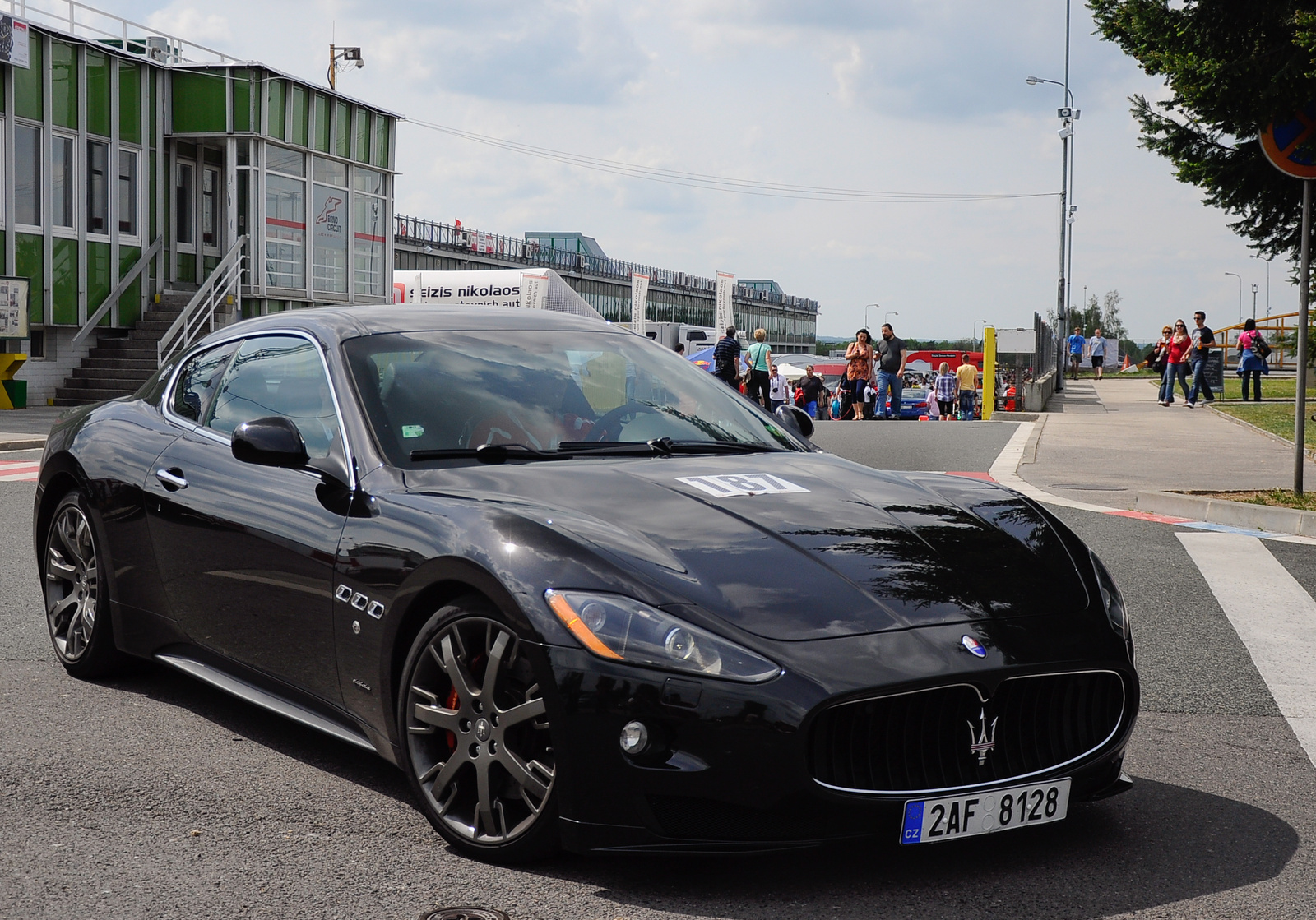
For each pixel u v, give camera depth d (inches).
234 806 138.8
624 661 113.7
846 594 120.6
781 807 110.6
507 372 163.5
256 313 1023.0
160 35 986.7
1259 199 536.4
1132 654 128.1
